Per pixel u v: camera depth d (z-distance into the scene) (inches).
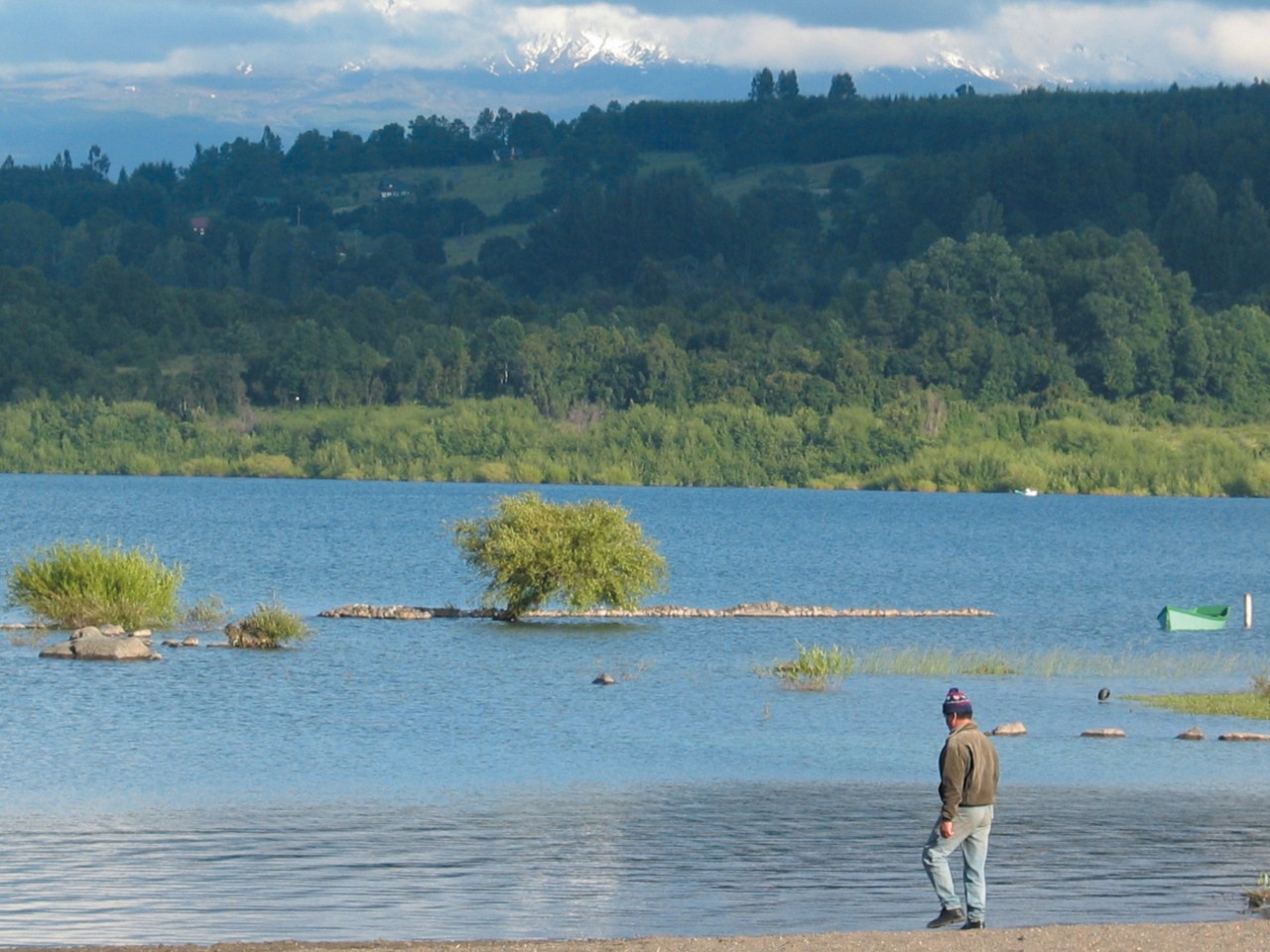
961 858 2025.1
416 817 2229.3
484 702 3326.8
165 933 1678.2
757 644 4562.0
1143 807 2304.4
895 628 5255.9
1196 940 1525.6
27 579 4598.9
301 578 7140.8
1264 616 6122.1
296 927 1707.7
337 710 3191.4
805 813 2276.1
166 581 4763.8
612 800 2357.3
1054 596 7185.0
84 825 2164.1
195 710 3154.5
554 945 1536.7
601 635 4699.8
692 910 1786.4
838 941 1526.8
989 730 3024.1
